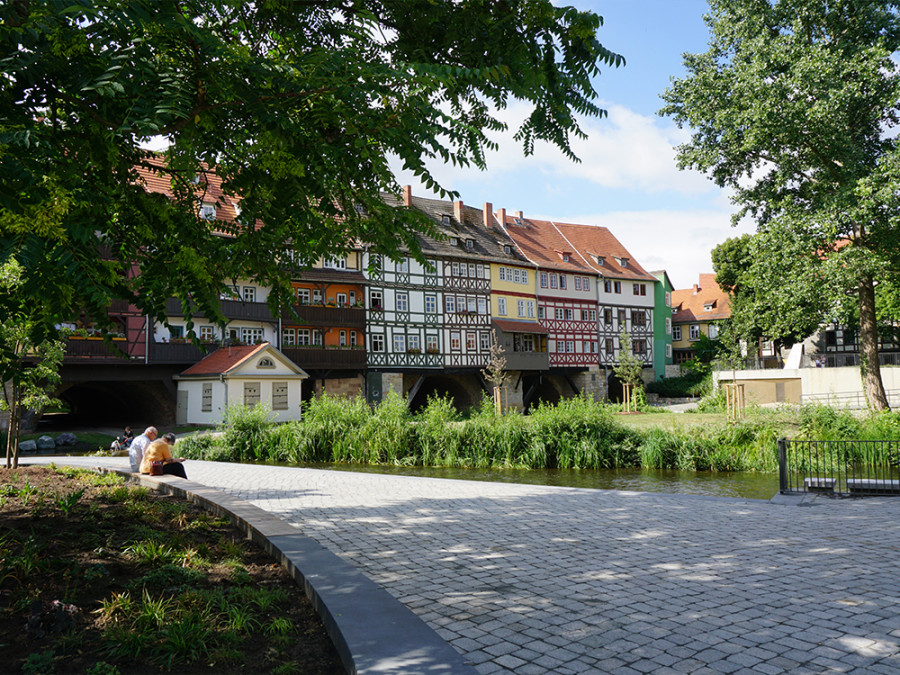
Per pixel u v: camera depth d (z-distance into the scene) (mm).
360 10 4262
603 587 4828
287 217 4184
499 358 38938
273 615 3688
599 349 49719
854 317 26656
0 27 2811
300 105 3666
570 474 16719
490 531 7043
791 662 3412
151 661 2980
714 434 18281
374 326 36906
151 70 3143
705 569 5367
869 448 16578
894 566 5453
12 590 3707
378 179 4238
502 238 45969
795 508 8680
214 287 4527
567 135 4953
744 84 21203
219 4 3504
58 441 24469
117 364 27641
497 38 4457
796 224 21281
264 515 6047
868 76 19859
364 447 19797
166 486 8336
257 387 29938
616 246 54500
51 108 3285
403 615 3398
